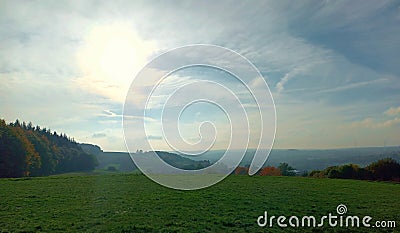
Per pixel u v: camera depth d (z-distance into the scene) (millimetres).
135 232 14773
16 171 38719
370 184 26984
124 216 17016
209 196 21875
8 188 24594
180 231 14867
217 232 14938
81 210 18172
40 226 15359
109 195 22109
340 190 24344
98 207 18812
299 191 23844
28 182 27859
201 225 15805
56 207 18766
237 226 15805
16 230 14727
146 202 20125
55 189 24328
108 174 32031
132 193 22828
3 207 18672
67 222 16000
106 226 15422
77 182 27844
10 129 40188
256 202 20344
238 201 20547
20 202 19875
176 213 17672
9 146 38719
